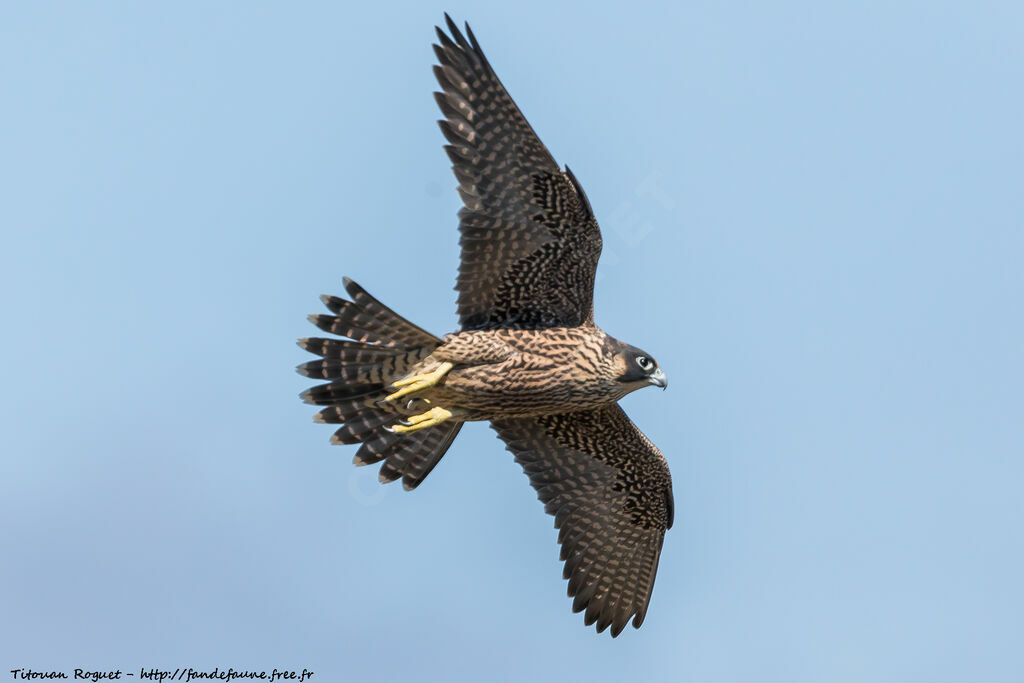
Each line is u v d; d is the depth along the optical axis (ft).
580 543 60.08
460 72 48.01
